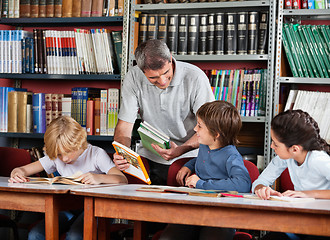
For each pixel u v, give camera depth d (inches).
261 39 120.3
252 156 123.6
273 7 118.5
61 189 71.5
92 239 69.9
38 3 140.3
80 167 97.2
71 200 76.7
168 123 107.1
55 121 91.7
